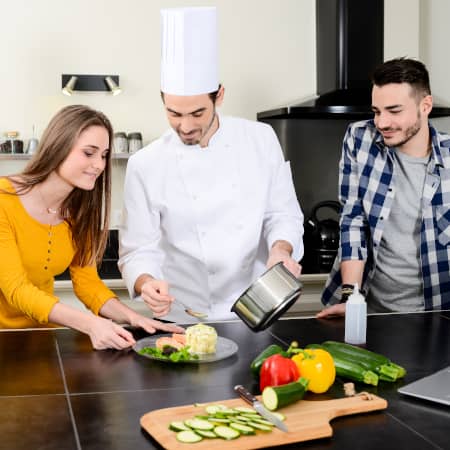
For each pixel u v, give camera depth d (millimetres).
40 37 3770
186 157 2219
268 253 2342
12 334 1866
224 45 3979
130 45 3855
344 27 3730
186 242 2258
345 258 2404
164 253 2312
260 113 3906
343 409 1318
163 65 1996
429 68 4105
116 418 1295
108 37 3830
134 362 1641
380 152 2391
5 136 3691
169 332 1917
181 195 2230
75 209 2045
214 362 1651
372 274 2457
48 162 1895
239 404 1340
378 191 2387
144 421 1239
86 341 1812
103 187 2035
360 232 2432
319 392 1441
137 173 2240
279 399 1290
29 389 1443
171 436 1166
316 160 4094
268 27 4012
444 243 2361
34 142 3658
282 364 1407
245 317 1638
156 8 3863
